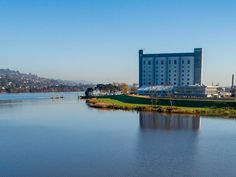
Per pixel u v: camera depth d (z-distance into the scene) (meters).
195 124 87.50
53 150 55.81
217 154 52.78
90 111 131.38
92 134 72.38
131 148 57.28
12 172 43.16
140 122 92.75
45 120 100.50
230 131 75.75
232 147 58.09
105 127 83.50
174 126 84.25
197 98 158.50
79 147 58.25
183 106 135.62
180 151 54.88
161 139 66.00
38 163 47.38
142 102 163.88
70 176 41.47
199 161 48.34
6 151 55.03
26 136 69.69
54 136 69.69
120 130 78.12
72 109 144.50
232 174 42.16
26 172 43.09
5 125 88.31
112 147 58.28
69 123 92.25
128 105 145.88
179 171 43.41
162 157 50.88
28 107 160.12
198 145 59.78
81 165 46.28
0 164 46.91
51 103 195.00
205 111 114.38
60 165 46.31
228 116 104.12
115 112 124.62
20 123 92.88
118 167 45.25
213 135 70.62
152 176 41.34
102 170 43.91
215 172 43.03
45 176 41.50
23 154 52.84
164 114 113.25
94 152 54.34
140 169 44.31
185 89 195.75
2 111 135.88
